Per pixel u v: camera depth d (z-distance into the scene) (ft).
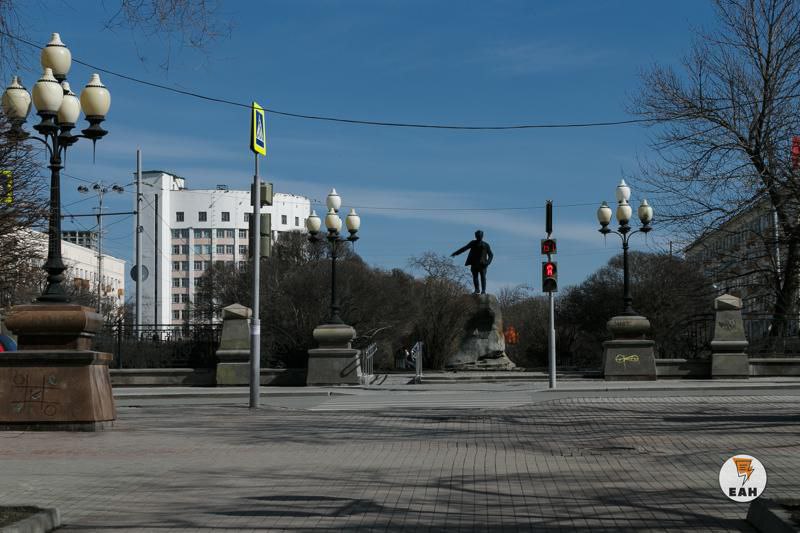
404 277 177.06
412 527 27.58
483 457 41.88
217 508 30.45
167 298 454.81
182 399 85.97
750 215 109.40
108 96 57.06
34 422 53.67
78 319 54.34
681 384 91.35
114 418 56.80
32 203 95.14
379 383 105.60
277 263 207.00
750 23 108.17
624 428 52.31
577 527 27.25
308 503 31.24
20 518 26.17
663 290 192.75
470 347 123.44
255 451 44.60
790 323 118.01
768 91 106.83
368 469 38.58
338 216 102.37
